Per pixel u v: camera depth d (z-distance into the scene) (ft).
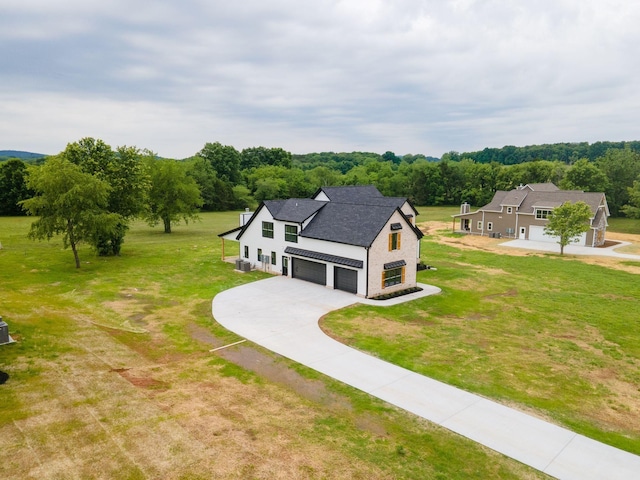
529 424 46.26
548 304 90.99
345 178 392.68
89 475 34.73
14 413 43.09
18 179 249.14
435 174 359.25
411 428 44.80
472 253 152.46
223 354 63.00
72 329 69.36
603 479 38.11
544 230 175.52
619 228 224.33
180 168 200.44
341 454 39.50
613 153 311.27
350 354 63.46
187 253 143.43
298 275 109.19
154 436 40.45
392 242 97.30
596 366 61.57
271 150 498.69
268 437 41.47
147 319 78.02
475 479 37.24
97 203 118.62
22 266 117.80
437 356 63.52
